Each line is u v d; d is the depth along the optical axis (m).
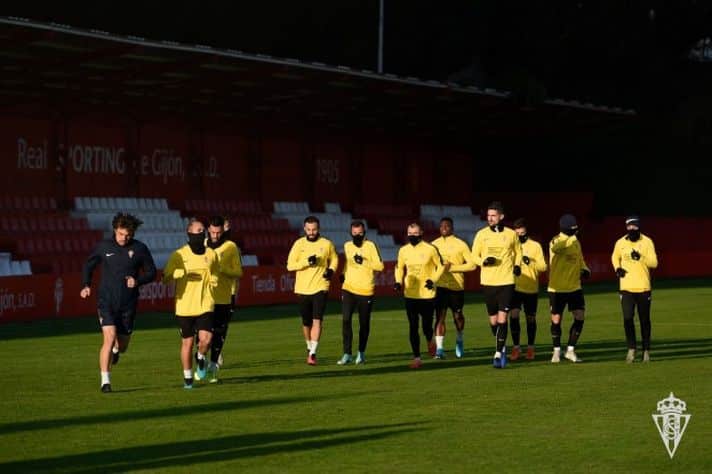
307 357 26.53
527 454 14.43
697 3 84.69
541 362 25.50
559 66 87.12
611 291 57.25
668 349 28.64
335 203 70.62
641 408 18.27
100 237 54.06
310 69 52.62
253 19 76.44
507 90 67.31
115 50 43.53
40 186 53.72
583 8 85.75
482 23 86.38
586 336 32.47
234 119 63.84
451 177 80.19
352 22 83.06
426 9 86.62
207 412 17.80
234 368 24.17
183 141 61.31
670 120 86.62
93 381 21.70
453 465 13.76
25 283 38.47
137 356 26.53
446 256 26.72
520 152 88.88
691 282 65.94
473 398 19.42
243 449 14.72
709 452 14.62
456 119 69.94
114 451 14.59
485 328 35.22
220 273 21.44
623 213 86.31
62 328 35.31
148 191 59.31
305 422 16.86
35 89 51.50
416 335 24.16
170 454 14.39
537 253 25.88
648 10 85.88
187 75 50.75
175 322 37.66
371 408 18.25
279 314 42.06
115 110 57.00
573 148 87.88
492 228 24.23
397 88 59.09
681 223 79.69
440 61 87.31
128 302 20.09
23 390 20.33
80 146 55.53
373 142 73.88
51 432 15.96
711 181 84.81
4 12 63.00
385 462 13.91
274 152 67.06
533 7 85.56
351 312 25.09
